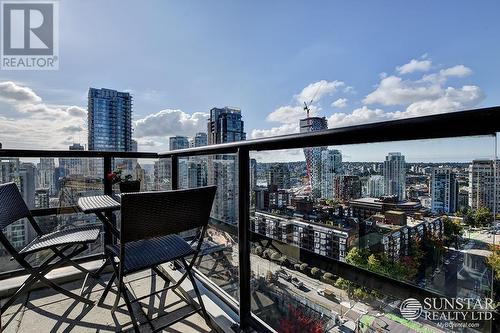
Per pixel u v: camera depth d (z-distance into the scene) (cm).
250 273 155
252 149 147
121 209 126
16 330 156
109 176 227
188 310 177
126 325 161
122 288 144
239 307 155
